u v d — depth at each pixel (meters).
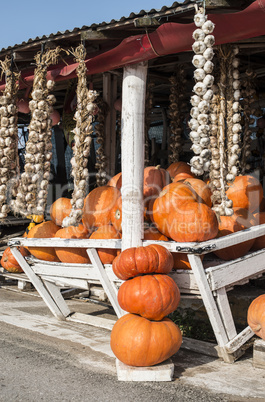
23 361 3.92
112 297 4.36
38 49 4.79
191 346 4.16
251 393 3.29
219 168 3.95
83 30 4.13
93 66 4.36
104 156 6.24
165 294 3.60
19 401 3.16
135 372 3.50
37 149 4.36
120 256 3.83
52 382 3.48
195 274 3.75
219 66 4.46
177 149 5.95
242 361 3.95
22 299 6.40
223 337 3.88
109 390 3.34
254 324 3.88
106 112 6.32
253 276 4.39
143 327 3.55
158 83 7.36
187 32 3.58
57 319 5.25
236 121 4.05
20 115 8.93
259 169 6.37
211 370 3.74
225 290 4.03
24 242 4.89
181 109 5.94
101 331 4.84
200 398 3.21
